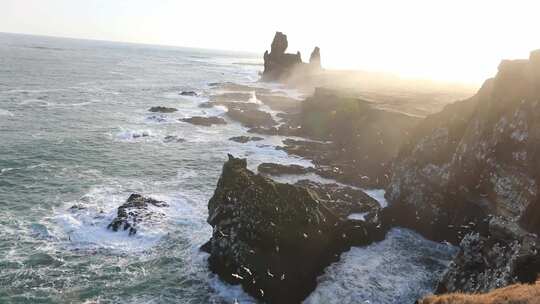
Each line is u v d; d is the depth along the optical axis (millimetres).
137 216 38438
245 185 33812
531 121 29938
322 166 56625
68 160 54875
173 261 33406
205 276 31812
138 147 63688
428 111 66125
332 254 34438
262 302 29391
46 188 45156
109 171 52156
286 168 53812
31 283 29719
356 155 60281
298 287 30031
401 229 41688
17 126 69562
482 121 35281
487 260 28281
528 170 29203
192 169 55281
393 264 35000
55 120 76250
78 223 37625
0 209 39531
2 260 31875
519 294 18844
